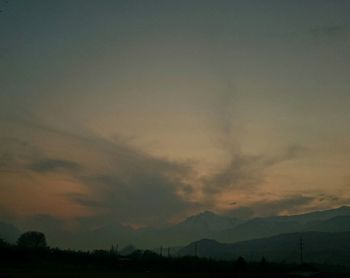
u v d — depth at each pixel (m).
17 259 103.06
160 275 87.81
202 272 95.19
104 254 126.19
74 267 97.12
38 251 114.56
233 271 93.75
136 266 104.25
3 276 65.75
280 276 88.50
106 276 77.88
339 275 90.44
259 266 96.69
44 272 79.19
